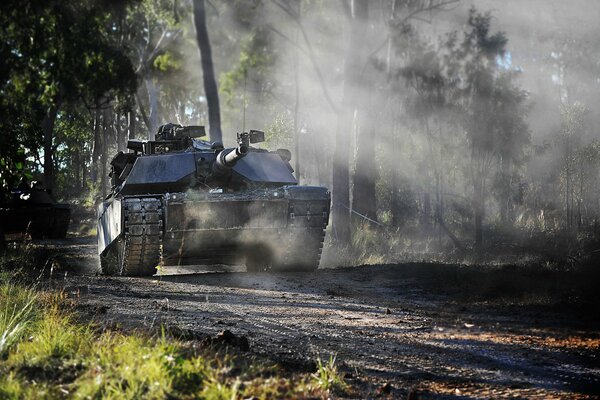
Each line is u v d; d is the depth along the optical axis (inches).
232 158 2413.9
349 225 4119.1
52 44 5167.3
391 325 1331.2
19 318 1074.1
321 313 1501.0
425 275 2330.2
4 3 4729.3
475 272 2299.5
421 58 4101.9
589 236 4197.8
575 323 1343.5
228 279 2292.1
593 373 924.0
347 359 994.7
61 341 888.3
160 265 2600.9
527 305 1615.4
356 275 2423.7
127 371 733.3
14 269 2103.8
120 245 2476.6
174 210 2299.5
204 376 754.2
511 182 4798.2
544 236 4414.4
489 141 3895.2
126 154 2849.4
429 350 1075.3
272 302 1683.1
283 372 845.2
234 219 2378.2
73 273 2583.7
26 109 5246.1
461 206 5147.6
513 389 844.6
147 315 1344.7
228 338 981.2
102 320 1214.3
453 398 802.8
